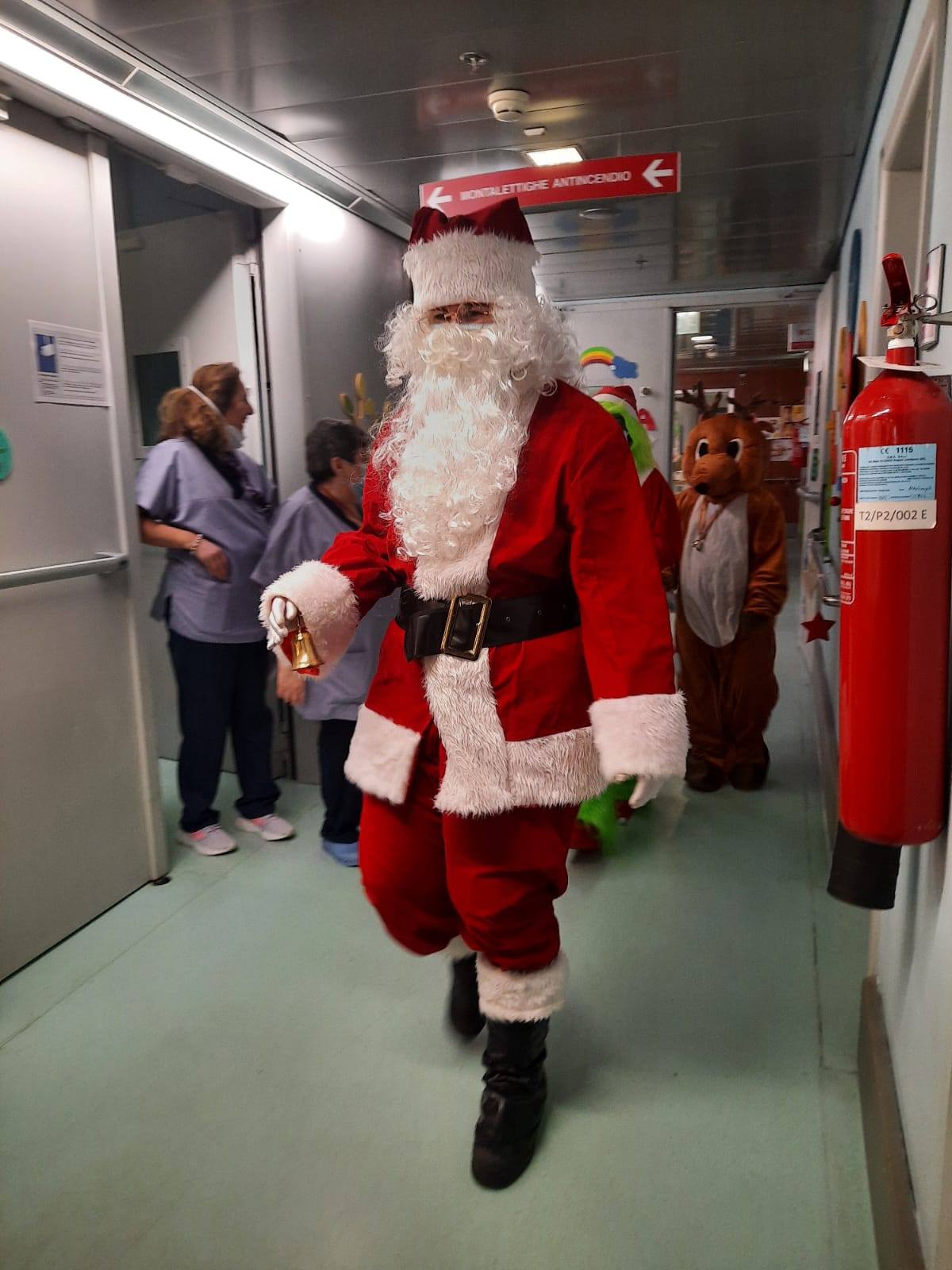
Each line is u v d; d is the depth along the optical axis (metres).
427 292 1.47
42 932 2.29
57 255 2.23
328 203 3.39
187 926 2.42
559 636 1.46
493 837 1.46
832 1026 1.95
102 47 2.18
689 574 3.18
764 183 3.63
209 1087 1.80
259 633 2.86
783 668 5.07
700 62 2.48
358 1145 1.65
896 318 1.18
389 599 2.74
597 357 3.70
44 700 2.26
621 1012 2.01
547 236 4.51
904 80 1.97
